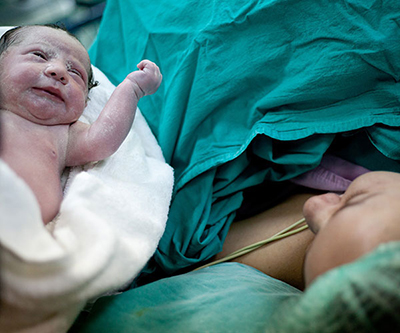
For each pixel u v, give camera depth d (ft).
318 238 1.62
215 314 1.81
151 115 3.07
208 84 2.75
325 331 1.16
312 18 2.59
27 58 2.30
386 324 1.07
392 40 2.43
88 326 1.81
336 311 1.13
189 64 2.81
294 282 2.56
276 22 2.66
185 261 2.66
